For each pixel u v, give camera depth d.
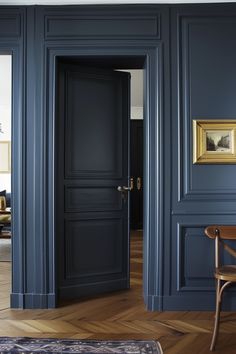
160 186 2.35
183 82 2.38
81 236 2.59
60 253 2.50
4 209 4.76
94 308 2.35
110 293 2.67
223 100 2.38
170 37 2.39
